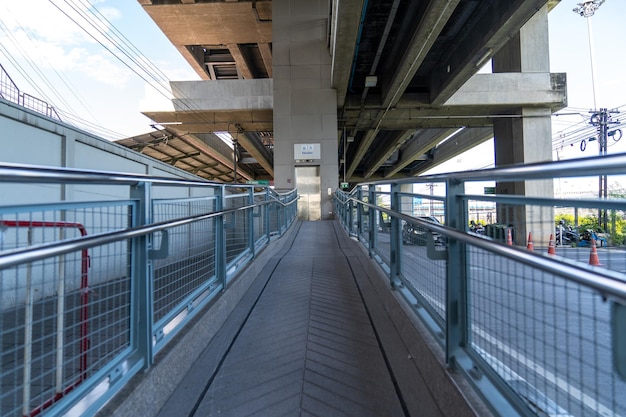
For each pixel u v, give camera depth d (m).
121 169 7.34
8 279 1.84
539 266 1.09
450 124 20.83
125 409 1.59
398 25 13.26
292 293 3.98
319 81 16.59
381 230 4.20
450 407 1.72
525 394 1.54
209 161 30.41
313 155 16.33
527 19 11.20
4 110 4.57
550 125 17.84
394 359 2.44
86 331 1.87
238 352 2.59
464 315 1.84
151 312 1.97
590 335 2.29
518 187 14.36
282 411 1.90
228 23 20.95
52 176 1.31
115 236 1.55
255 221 5.71
